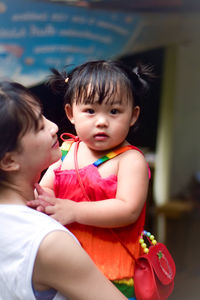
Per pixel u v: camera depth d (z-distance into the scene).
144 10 6.14
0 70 5.34
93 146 1.57
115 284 1.53
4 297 1.25
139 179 1.54
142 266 1.51
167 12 6.30
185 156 10.84
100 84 1.52
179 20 6.39
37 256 1.20
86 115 1.56
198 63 10.41
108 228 1.55
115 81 1.54
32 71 5.46
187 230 7.80
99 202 1.48
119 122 1.55
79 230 1.56
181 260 5.91
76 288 1.22
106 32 5.92
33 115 1.28
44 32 5.49
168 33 6.38
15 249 1.22
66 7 5.57
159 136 10.07
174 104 10.08
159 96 10.12
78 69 1.64
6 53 5.34
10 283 1.23
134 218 1.50
